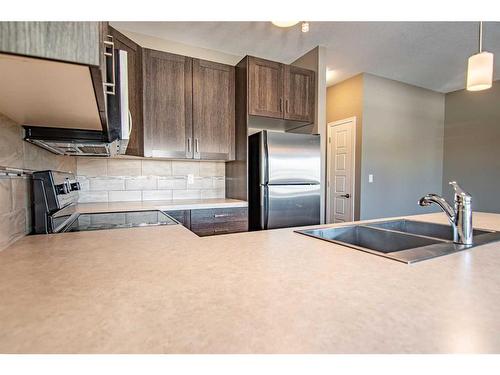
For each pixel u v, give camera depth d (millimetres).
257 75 2797
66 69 596
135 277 684
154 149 2523
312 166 2848
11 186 1067
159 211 2070
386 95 4234
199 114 2738
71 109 983
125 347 402
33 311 507
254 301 550
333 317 488
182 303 540
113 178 2713
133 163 2791
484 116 4453
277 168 2676
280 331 443
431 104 4785
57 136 1312
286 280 668
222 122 2863
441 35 2895
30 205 1248
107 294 582
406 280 671
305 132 3299
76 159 2559
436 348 405
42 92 771
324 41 3014
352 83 4160
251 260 833
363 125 4020
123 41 2229
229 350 397
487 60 1679
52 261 814
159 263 799
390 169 4320
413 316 494
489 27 2730
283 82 2941
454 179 4820
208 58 3182
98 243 1039
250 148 2895
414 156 4598
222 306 528
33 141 1291
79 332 439
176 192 2975
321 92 3127
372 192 4148
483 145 4465
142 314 496
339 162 4434
